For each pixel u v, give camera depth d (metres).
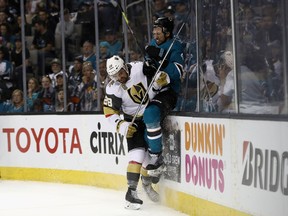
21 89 20.47
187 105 14.62
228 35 12.61
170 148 14.41
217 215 12.41
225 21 12.75
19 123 19.94
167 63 14.34
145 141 14.68
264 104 11.14
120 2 18.52
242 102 11.83
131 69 14.49
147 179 14.81
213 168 12.52
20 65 20.50
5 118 20.20
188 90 14.60
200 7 13.70
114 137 17.27
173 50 14.39
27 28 20.27
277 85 10.75
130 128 14.31
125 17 16.09
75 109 19.28
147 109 14.09
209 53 13.37
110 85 14.64
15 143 20.06
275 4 10.81
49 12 20.02
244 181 11.37
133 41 18.25
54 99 19.73
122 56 18.50
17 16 20.69
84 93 18.97
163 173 14.73
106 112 14.71
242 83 11.80
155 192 14.96
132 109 14.66
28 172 19.86
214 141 12.46
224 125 12.04
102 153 17.84
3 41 20.77
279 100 10.70
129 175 14.41
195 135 13.27
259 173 10.88
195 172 13.31
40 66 20.06
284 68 10.56
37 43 20.11
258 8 11.28
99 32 18.50
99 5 18.47
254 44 11.39
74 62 19.30
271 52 10.92
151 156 14.27
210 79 13.31
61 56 19.73
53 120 19.22
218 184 12.34
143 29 18.05
